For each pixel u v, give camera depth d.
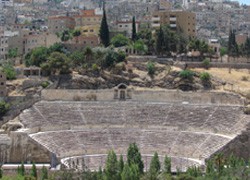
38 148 156.50
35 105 180.88
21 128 166.75
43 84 194.12
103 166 151.88
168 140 167.62
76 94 189.75
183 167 149.00
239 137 159.88
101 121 177.50
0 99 183.88
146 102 188.12
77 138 166.88
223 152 157.50
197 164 149.75
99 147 163.38
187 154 160.12
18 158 156.75
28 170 143.75
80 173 126.12
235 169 125.00
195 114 180.12
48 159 155.62
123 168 123.56
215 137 166.62
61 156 156.88
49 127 171.00
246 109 178.00
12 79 199.62
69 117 177.50
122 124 177.00
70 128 173.50
